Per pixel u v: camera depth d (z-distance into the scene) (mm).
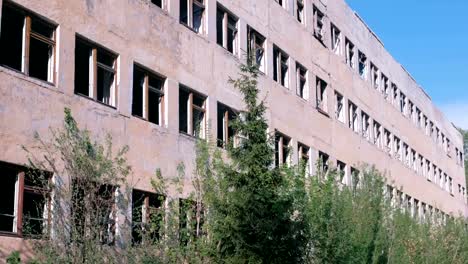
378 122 47062
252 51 22594
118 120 20641
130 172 20734
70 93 18797
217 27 27109
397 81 52906
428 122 61312
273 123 30344
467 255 41000
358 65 44156
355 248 25422
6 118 16688
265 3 31125
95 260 16781
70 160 17312
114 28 20906
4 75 16750
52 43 18562
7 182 16828
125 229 18281
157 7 23078
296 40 34094
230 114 26922
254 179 17297
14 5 17500
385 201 31375
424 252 35719
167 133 22859
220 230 17359
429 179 58688
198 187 19266
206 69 25516
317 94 36406
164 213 18688
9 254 16344
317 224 21766
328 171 26859
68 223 16797
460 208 70625
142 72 22281
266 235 16984
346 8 42594
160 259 17922
